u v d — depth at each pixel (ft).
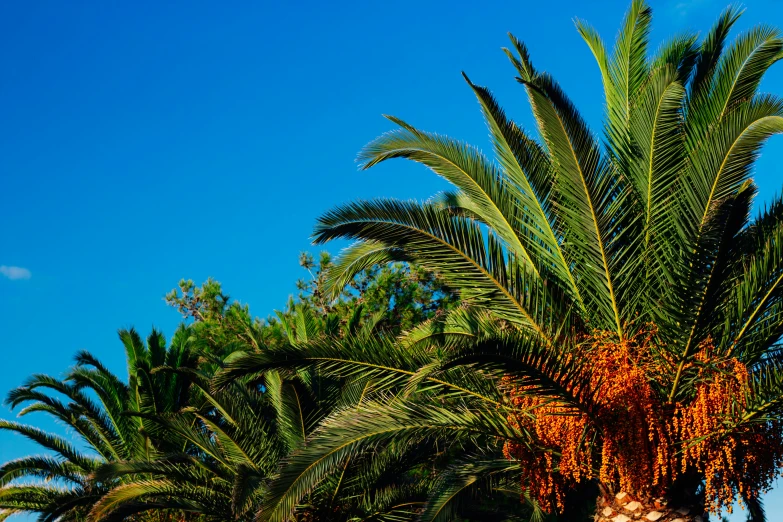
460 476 30.32
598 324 26.73
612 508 25.30
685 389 24.61
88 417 52.26
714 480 23.95
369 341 28.04
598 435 25.34
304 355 27.48
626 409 23.82
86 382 52.90
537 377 23.53
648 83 29.17
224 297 78.84
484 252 27.50
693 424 23.63
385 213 27.68
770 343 25.17
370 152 28.25
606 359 24.43
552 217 27.43
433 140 28.32
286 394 41.24
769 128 23.31
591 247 26.27
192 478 39.58
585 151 25.63
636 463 24.07
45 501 48.01
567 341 26.18
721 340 25.12
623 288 26.14
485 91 26.91
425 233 27.66
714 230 22.25
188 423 47.01
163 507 38.22
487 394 27.68
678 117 27.27
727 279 24.35
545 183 27.45
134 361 55.57
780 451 23.53
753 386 23.26
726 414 23.08
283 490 24.70
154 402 52.19
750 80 29.35
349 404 40.09
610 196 26.13
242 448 40.73
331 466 25.30
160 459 39.88
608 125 30.40
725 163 24.08
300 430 41.29
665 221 26.61
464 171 28.25
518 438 25.54
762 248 26.37
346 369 27.96
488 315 29.25
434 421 25.81
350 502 40.22
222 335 71.61
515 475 30.50
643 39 31.91
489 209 28.63
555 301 27.50
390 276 68.90
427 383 27.84
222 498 39.45
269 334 64.54
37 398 50.24
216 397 42.01
